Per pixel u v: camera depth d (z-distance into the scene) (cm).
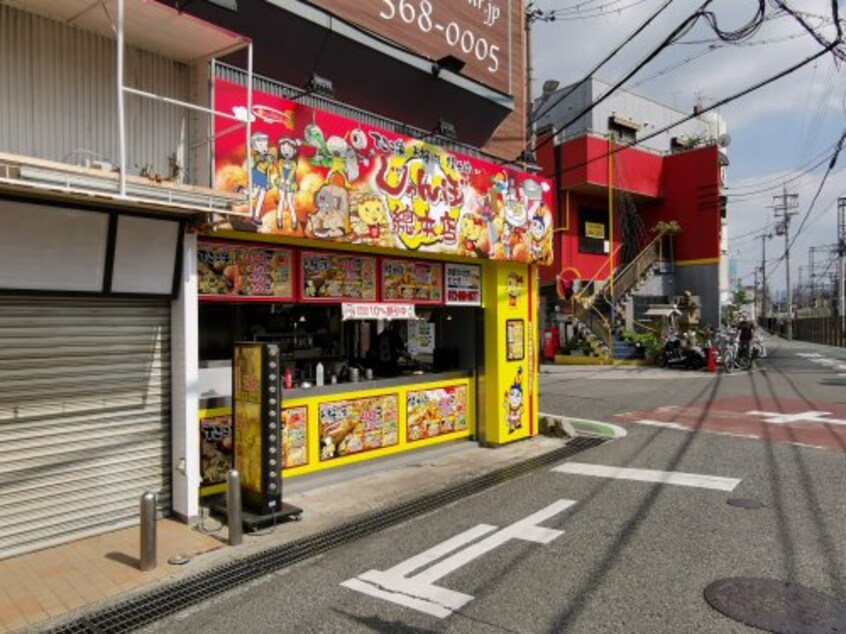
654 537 542
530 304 1009
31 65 512
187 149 607
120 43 466
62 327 532
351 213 693
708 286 2691
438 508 645
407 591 446
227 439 647
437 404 903
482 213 879
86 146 542
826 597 421
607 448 921
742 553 500
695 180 2733
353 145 697
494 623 398
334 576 474
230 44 569
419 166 777
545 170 2684
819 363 2436
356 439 782
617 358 2408
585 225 2722
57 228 505
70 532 535
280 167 627
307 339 862
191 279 591
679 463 811
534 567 484
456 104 951
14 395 506
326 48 752
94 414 551
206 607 426
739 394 1509
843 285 4175
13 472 504
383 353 931
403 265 830
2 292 488
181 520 586
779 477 727
